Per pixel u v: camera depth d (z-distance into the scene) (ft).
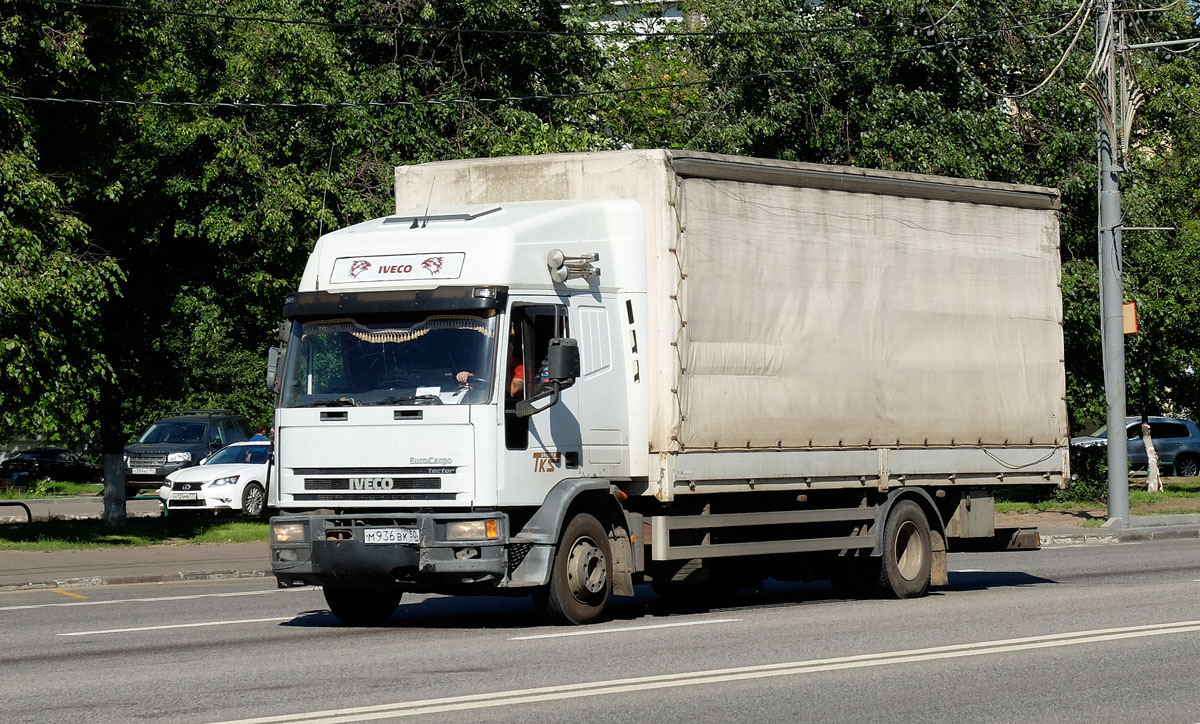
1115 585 82.43
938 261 79.05
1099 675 48.62
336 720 40.42
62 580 90.12
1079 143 155.02
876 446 75.46
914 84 159.63
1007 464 82.07
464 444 60.18
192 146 124.57
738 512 70.64
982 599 74.90
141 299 129.39
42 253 106.01
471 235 62.44
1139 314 159.74
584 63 156.66
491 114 144.25
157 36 119.65
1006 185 82.79
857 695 44.60
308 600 79.20
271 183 123.65
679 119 176.86
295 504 62.54
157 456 186.39
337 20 142.31
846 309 74.43
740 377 69.67
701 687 45.83
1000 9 156.97
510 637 58.95
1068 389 162.81
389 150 135.74
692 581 69.51
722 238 69.36
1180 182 180.14
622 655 53.21
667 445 66.28
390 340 62.34
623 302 66.49
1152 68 169.17
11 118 107.55
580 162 69.00
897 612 68.39
